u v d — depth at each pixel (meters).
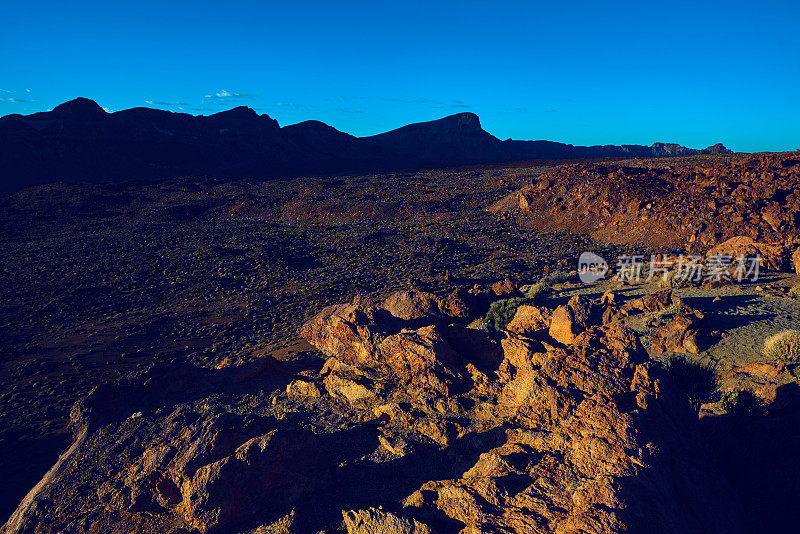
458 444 12.04
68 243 79.19
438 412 13.62
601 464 9.27
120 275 61.69
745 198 61.53
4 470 22.38
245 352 36.41
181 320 46.47
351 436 13.34
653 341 23.72
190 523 9.91
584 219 77.06
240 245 76.94
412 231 84.00
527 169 175.50
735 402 15.82
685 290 33.22
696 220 61.53
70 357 37.25
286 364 20.78
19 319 46.62
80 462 13.09
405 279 54.97
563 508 8.36
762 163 72.88
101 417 15.25
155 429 14.42
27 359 37.31
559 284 44.12
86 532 10.47
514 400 12.98
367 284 54.75
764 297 28.83
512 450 10.58
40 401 29.83
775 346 20.41
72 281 58.66
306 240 82.00
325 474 11.13
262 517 10.13
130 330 43.50
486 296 34.44
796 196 58.75
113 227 97.94
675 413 11.46
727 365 20.62
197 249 74.56
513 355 15.28
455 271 57.97
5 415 27.92
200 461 10.77
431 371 15.25
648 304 27.80
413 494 9.76
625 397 11.52
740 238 40.75
